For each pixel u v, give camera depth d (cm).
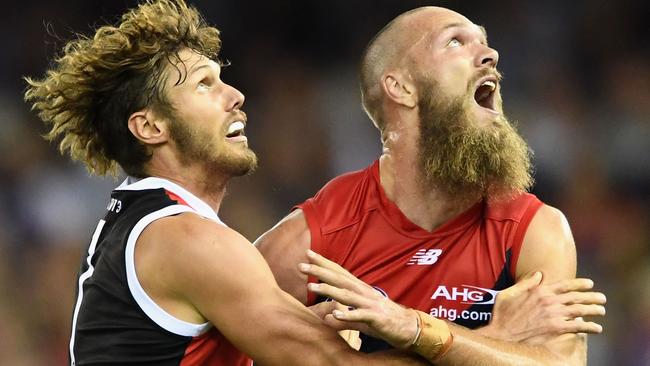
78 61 1137
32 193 3077
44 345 2823
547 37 3641
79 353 1097
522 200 1199
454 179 1165
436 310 1171
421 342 1036
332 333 1053
